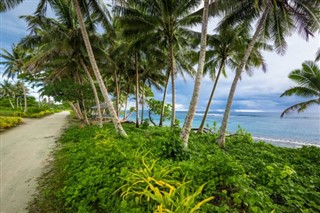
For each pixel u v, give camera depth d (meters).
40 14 9.36
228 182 3.13
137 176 3.33
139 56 15.45
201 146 7.51
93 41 11.65
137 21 10.20
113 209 2.85
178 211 2.16
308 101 11.35
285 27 9.23
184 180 3.15
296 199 3.15
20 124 16.78
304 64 10.60
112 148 5.72
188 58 14.58
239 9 9.01
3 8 7.78
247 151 7.59
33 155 6.57
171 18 10.45
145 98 23.33
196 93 6.73
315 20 7.79
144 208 2.71
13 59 26.12
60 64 15.16
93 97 14.45
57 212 3.15
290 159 6.88
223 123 8.41
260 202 2.72
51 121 20.67
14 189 3.96
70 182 3.96
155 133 10.12
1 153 6.88
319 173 5.39
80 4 9.59
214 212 2.58
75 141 8.69
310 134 24.34
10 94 50.25
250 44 7.98
